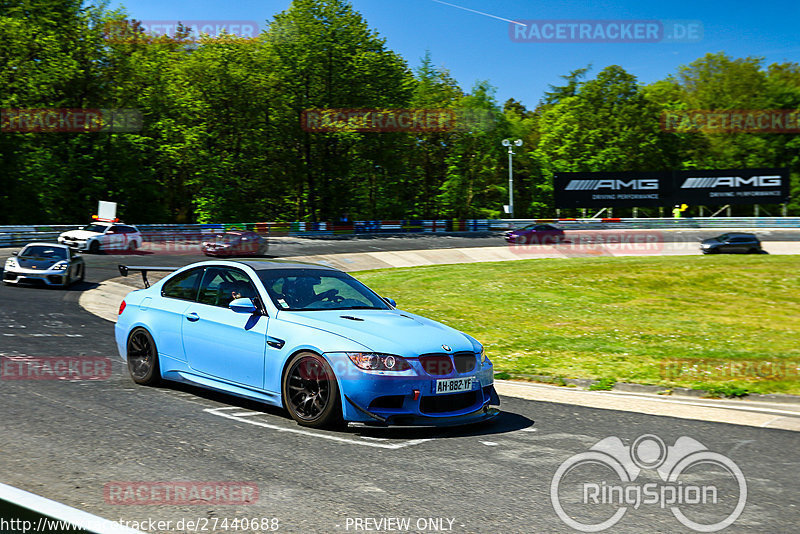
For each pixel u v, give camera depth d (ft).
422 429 18.84
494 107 214.07
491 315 51.78
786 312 58.29
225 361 20.58
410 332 19.26
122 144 167.94
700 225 178.70
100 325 41.04
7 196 153.38
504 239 150.00
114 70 165.99
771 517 12.59
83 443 16.10
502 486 14.05
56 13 156.35
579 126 223.51
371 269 104.22
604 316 52.70
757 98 235.61
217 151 179.42
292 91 179.11
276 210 203.92
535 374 29.12
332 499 12.98
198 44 176.76
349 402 17.75
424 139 212.84
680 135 225.76
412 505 12.80
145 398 21.17
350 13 179.73
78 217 165.89
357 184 204.54
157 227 133.49
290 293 20.89
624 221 177.27
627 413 21.79
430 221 170.71
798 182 215.92
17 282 61.82
